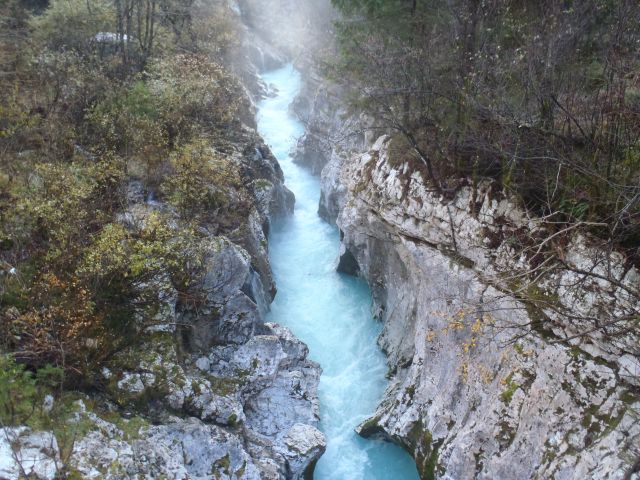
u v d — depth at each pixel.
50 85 16.16
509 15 11.94
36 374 8.98
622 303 8.54
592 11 10.63
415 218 12.11
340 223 17.58
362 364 15.09
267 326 14.05
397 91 11.95
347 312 17.14
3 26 20.16
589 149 9.62
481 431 10.12
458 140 11.02
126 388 10.17
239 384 12.25
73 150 14.21
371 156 14.38
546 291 9.54
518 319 9.98
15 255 10.30
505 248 10.28
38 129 14.19
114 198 13.47
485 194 10.68
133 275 10.73
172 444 9.73
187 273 12.16
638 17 9.58
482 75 10.73
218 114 21.09
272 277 17.34
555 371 9.30
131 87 17.64
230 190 16.77
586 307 8.92
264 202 19.31
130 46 21.70
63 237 10.49
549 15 10.74
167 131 16.88
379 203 13.30
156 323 11.05
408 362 13.63
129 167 15.05
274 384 12.97
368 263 16.64
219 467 10.15
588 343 8.99
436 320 11.71
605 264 8.68
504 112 9.99
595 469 8.24
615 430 8.24
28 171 12.46
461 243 11.05
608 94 9.36
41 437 8.06
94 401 9.55
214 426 10.56
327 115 24.41
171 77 18.95
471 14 11.66
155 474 8.81
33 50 18.34
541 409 9.36
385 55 13.09
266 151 22.47
